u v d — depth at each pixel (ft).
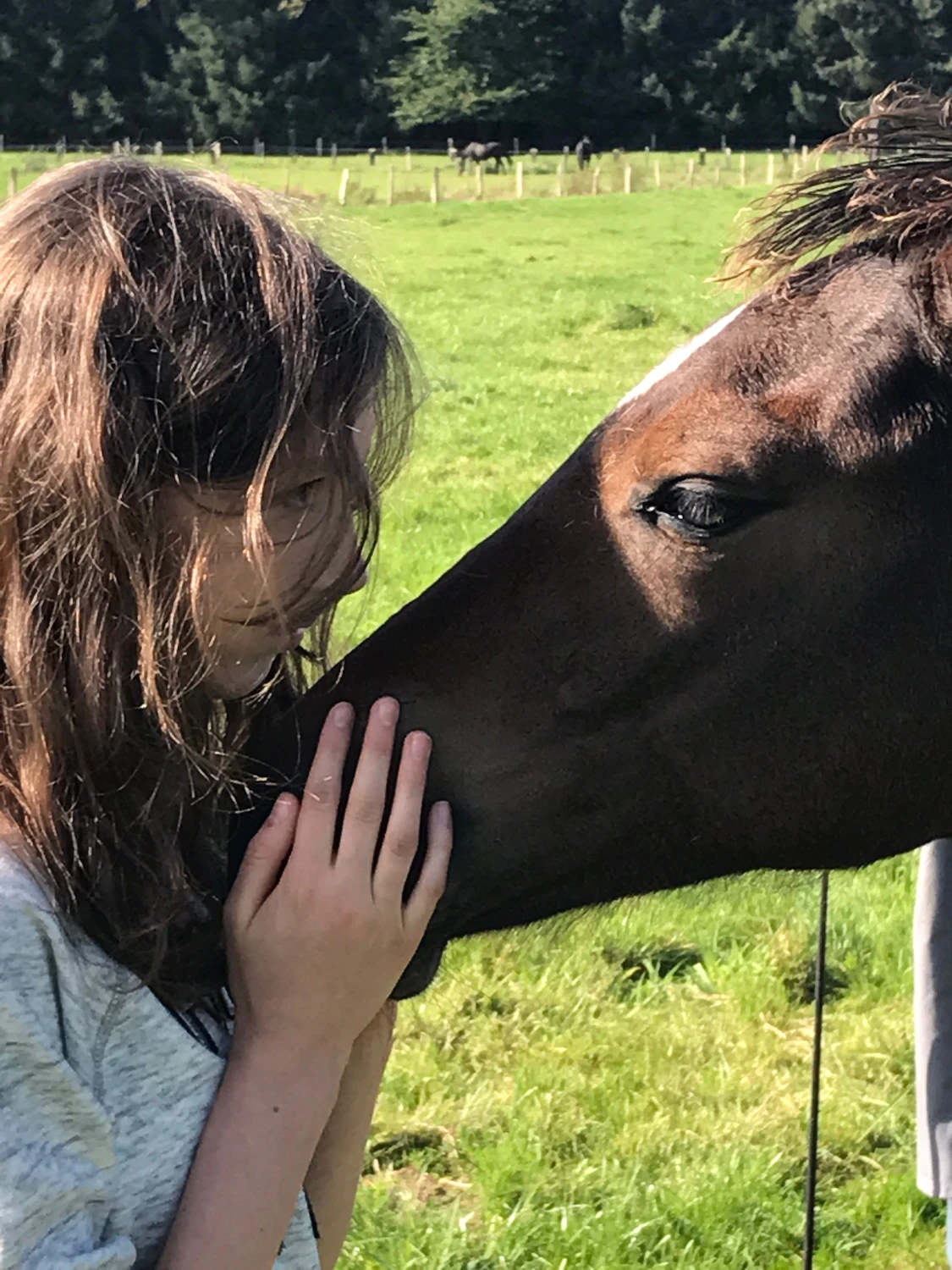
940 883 7.43
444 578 6.07
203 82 172.24
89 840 4.38
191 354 4.38
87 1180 4.11
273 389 4.49
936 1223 11.10
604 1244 10.62
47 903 4.21
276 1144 4.56
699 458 5.62
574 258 75.97
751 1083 12.47
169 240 4.52
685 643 5.80
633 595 5.81
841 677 5.84
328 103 174.81
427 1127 12.04
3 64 166.91
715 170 131.54
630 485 5.78
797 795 6.02
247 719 5.70
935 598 5.77
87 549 4.33
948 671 5.86
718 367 5.83
